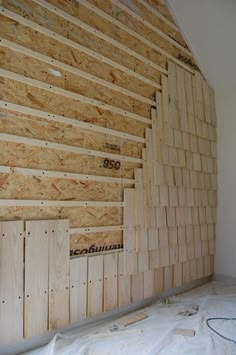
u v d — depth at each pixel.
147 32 3.56
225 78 4.36
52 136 2.62
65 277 2.63
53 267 2.55
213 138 4.49
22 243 2.37
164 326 2.79
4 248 2.26
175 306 3.34
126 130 3.27
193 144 4.10
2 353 2.23
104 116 3.05
